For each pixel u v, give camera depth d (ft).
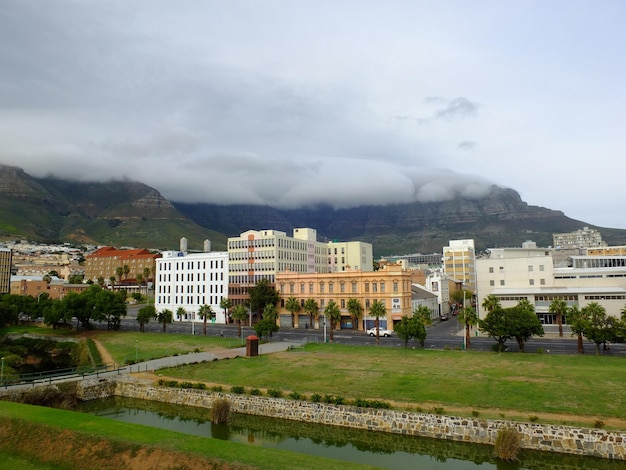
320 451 137.39
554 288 375.86
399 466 125.49
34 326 445.78
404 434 142.10
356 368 207.72
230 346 291.99
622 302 336.08
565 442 124.88
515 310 240.73
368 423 148.05
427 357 231.30
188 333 376.68
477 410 143.33
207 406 176.04
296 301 417.49
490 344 285.64
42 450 116.06
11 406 144.15
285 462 100.78
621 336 217.36
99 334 371.35
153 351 279.49
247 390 178.81
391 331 373.61
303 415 158.61
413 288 494.18
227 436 149.89
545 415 136.36
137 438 114.42
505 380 174.19
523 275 396.16
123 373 215.31
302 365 218.79
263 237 486.38
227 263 498.69
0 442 121.70
